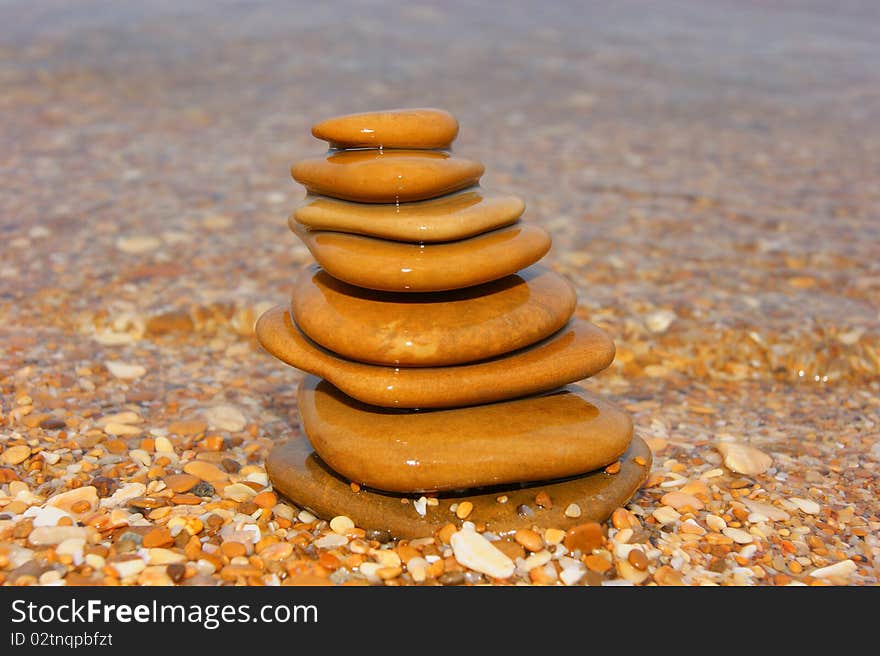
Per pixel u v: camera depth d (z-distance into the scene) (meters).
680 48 2.19
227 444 0.76
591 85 1.86
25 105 1.56
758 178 1.33
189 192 1.19
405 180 0.68
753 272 0.98
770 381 0.86
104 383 0.81
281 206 1.16
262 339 0.71
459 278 0.67
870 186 1.29
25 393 0.79
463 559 0.66
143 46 1.98
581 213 1.15
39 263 0.96
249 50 2.00
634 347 0.88
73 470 0.72
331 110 1.61
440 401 0.68
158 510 0.69
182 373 0.84
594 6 2.61
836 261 1.00
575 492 0.69
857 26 2.48
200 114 1.57
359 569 0.66
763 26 2.45
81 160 1.30
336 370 0.68
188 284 0.94
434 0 2.56
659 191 1.25
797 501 0.72
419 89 1.78
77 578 0.65
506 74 1.92
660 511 0.70
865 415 0.81
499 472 0.67
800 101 1.79
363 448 0.67
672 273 0.97
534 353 0.69
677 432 0.79
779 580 0.67
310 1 2.46
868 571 0.68
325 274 0.71
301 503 0.70
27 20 2.13
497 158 1.39
